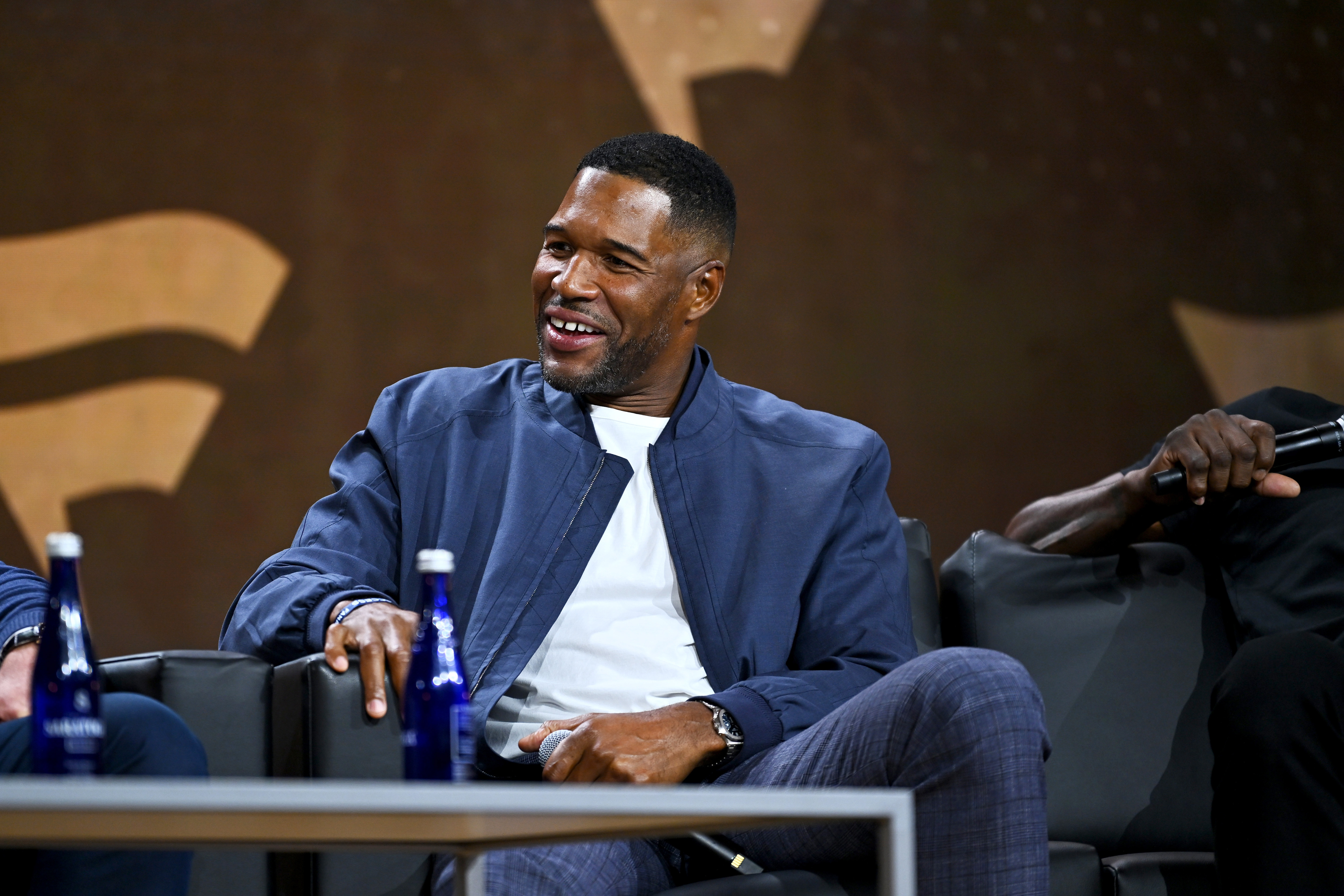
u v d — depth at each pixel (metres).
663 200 6.74
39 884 4.31
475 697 6.08
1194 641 7.43
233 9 16.05
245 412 15.71
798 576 6.59
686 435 6.83
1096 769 7.16
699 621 6.42
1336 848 5.66
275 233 15.94
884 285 17.00
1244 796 5.84
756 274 16.75
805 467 6.88
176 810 3.06
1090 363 17.19
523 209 16.45
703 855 5.71
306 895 5.49
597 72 16.70
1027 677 4.96
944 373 16.98
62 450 15.26
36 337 15.32
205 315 15.73
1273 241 17.47
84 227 15.52
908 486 16.77
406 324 16.11
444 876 5.32
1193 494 7.18
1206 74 17.58
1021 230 17.28
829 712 5.95
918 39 17.31
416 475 6.71
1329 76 17.56
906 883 3.52
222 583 15.42
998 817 4.75
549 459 6.70
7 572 5.65
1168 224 17.41
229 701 5.38
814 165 17.00
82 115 15.62
